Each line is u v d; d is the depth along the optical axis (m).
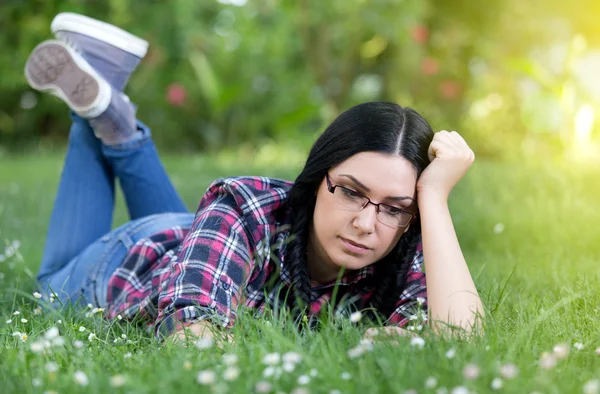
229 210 2.79
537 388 1.97
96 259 3.42
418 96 14.72
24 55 12.97
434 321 2.48
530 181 7.67
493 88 15.05
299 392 1.84
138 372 2.13
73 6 12.82
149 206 3.96
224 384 1.95
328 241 2.65
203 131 13.97
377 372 2.09
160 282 2.98
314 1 14.27
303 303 2.76
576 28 14.89
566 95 13.70
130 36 3.96
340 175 2.59
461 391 1.80
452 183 2.79
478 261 4.50
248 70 13.95
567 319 2.76
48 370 2.13
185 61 13.66
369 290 2.95
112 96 3.71
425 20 15.27
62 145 14.20
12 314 2.96
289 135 13.86
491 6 15.16
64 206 3.81
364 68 15.41
